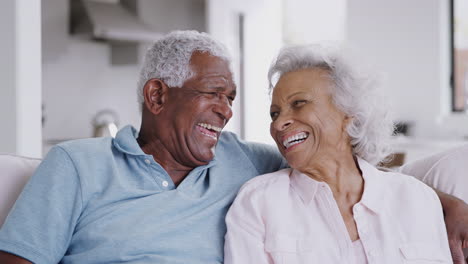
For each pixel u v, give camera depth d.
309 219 1.36
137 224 1.34
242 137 4.83
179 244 1.35
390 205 1.39
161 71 1.50
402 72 5.17
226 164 1.57
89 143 1.44
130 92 5.52
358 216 1.35
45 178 1.32
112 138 1.52
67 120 5.17
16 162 1.49
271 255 1.32
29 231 1.25
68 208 1.32
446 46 5.06
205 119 1.49
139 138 1.59
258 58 4.92
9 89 2.49
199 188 1.49
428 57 5.02
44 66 4.99
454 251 1.33
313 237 1.33
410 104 5.14
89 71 5.28
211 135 1.52
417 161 1.66
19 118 2.49
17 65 2.48
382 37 5.27
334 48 1.45
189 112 1.48
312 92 1.40
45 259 1.25
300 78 1.42
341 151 1.43
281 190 1.41
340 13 5.70
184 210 1.40
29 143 2.55
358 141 1.44
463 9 5.02
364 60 1.45
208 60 1.50
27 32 2.51
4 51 2.49
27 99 2.53
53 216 1.28
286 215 1.37
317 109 1.39
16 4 2.46
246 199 1.41
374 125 1.46
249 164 1.60
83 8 4.99
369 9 5.32
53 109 5.07
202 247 1.37
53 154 1.37
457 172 1.52
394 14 5.18
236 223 1.37
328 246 1.32
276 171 1.56
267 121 5.00
